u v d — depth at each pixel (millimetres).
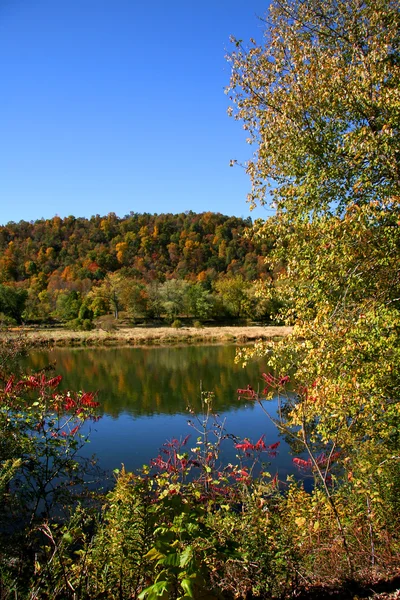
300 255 6270
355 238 5031
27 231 148375
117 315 70688
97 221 155500
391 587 3924
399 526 4559
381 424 5191
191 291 68688
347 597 3812
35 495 3738
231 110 7980
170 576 2717
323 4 7434
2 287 53438
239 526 4055
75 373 25344
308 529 4512
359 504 4762
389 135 5438
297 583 3906
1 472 3215
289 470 8961
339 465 6105
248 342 43438
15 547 3117
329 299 5742
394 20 6801
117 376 24203
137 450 11602
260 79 7605
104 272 114375
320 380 4992
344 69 6574
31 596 2846
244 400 17156
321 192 6617
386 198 4977
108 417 15289
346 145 6082
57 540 3455
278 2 7723
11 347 7379
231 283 69625
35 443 4152
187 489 5016
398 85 5906
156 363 29438
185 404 17125
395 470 4676
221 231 134000
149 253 130250
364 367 4781
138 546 3215
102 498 4117
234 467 6203
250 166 7684
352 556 4336
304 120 6934
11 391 4895
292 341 5676
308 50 7305
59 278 99688
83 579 3305
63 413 5762
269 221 7098
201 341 45531
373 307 4910
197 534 2955
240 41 7582
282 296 6902
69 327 56062
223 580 3666
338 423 5238
